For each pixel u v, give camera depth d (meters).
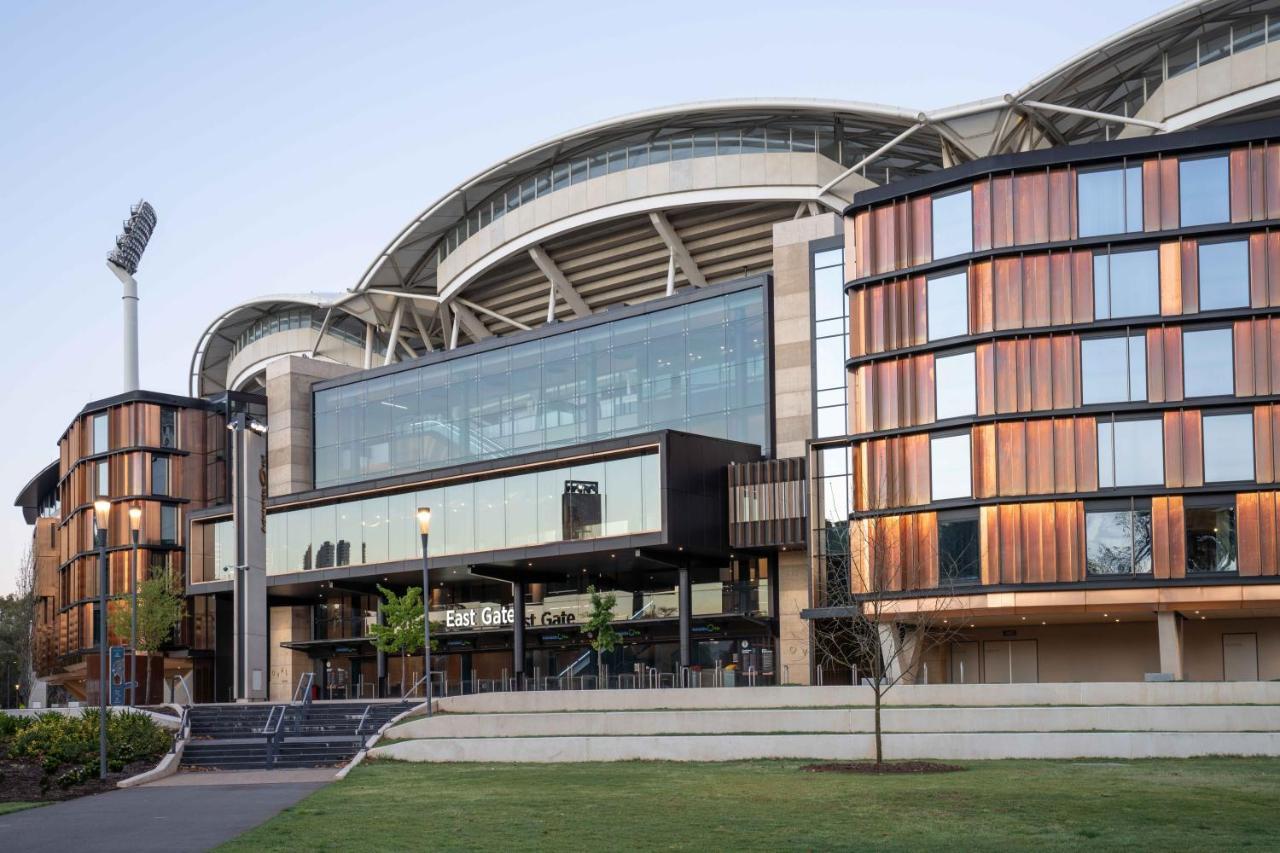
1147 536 44.50
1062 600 45.16
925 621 44.06
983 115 61.78
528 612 63.56
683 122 69.06
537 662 67.12
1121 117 59.12
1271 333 43.97
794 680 55.28
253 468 69.38
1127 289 45.56
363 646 72.31
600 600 57.66
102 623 34.53
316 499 67.81
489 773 30.20
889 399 49.28
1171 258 45.16
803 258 57.31
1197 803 21.67
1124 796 22.69
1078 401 45.56
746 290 58.72
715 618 56.97
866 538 45.50
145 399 86.94
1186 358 44.75
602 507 56.28
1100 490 45.06
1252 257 44.44
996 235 47.19
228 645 77.69
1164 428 44.69
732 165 67.44
